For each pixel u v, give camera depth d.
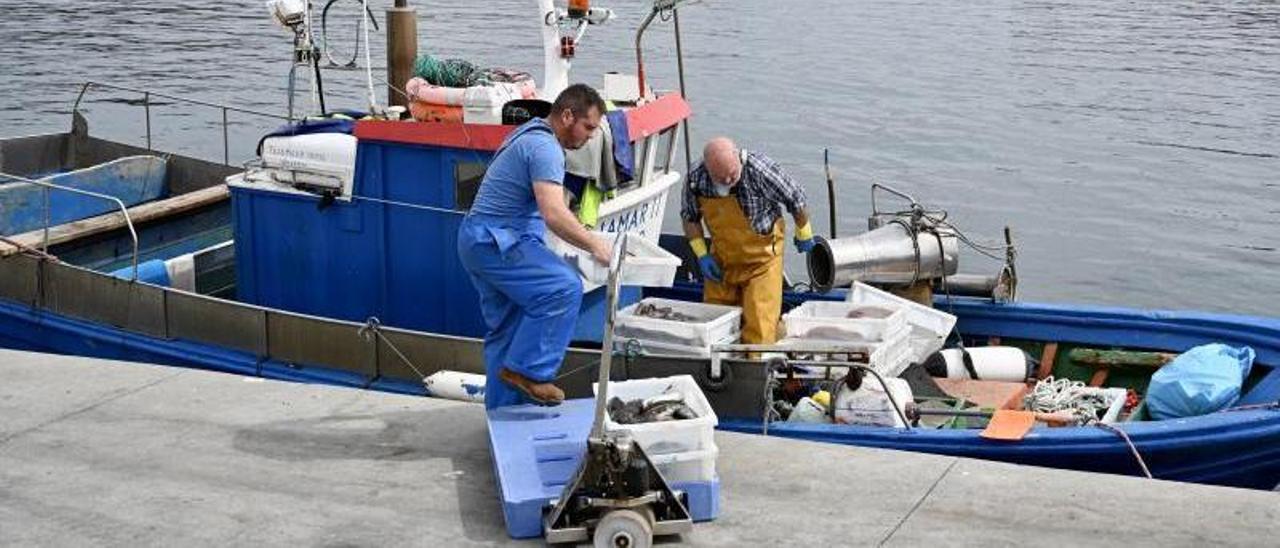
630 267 6.65
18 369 7.31
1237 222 19.02
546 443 5.76
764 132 23.73
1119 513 5.52
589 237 5.77
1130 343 9.18
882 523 5.46
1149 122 24.92
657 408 5.83
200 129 22.72
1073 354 9.23
